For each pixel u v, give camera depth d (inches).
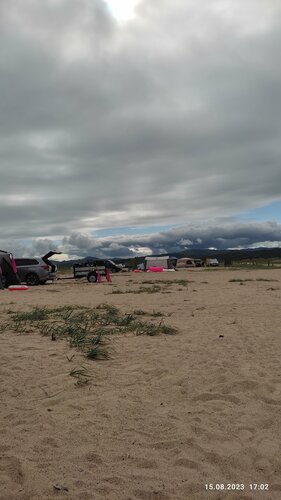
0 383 202.8
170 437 147.4
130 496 111.9
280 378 214.5
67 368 230.5
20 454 133.6
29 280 983.6
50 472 123.5
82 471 124.4
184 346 284.5
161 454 135.5
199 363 241.8
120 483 118.1
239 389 199.2
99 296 649.6
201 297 614.2
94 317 395.9
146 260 1959.9
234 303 532.1
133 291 729.6
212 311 460.1
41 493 112.6
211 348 278.4
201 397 188.2
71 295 674.2
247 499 111.3
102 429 153.6
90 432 151.1
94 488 115.3
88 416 165.6
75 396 187.9
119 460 131.4
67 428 154.2
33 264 994.1
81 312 439.5
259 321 386.0
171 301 567.2
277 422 161.3
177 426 156.0
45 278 999.6
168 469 126.3
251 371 226.1
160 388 200.5
